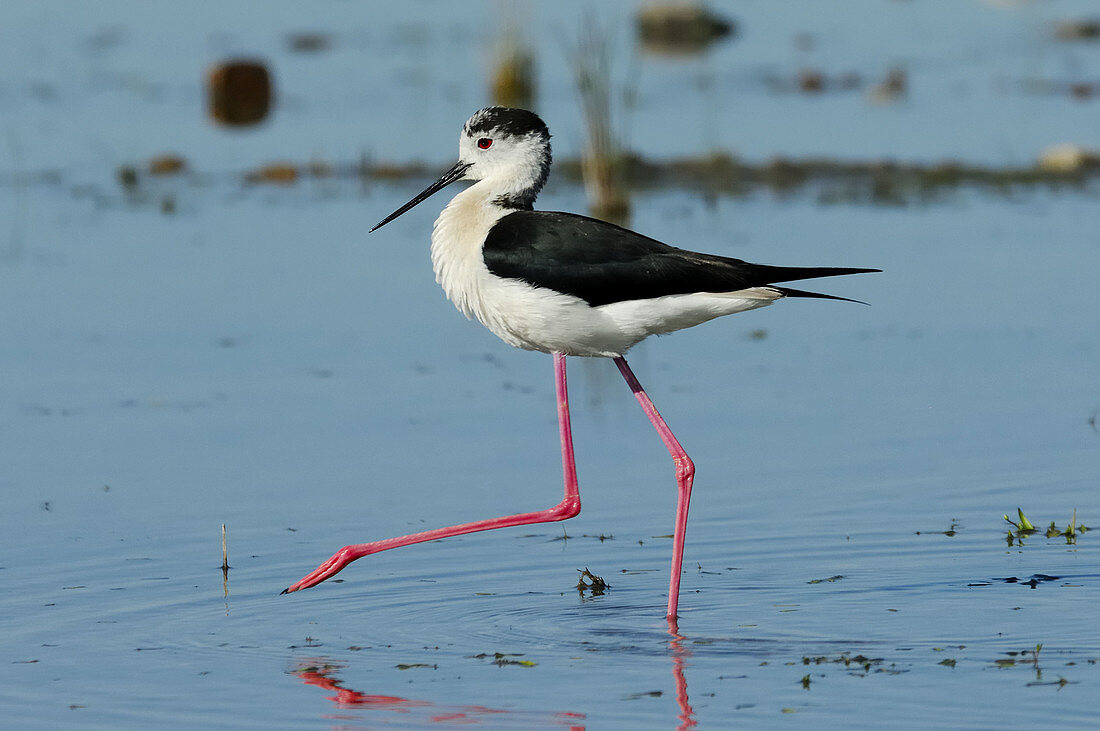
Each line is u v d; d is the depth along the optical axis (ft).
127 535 32.94
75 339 46.09
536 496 35.19
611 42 85.66
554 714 24.70
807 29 94.38
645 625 28.45
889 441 38.09
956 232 55.62
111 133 71.36
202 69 82.64
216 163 67.15
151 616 28.99
